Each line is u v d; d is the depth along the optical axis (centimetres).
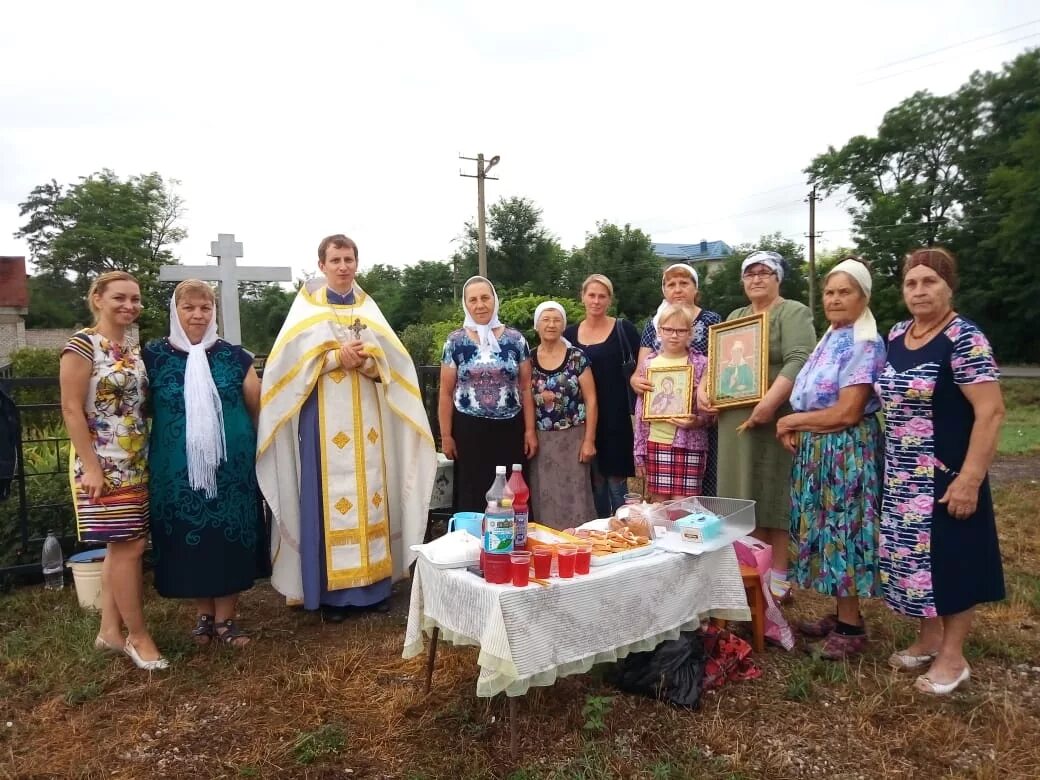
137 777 292
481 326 461
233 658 394
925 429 330
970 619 341
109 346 365
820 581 372
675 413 448
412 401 464
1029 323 3084
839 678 356
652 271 3612
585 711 307
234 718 334
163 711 341
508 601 280
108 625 399
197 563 388
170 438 385
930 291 328
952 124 3638
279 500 431
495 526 293
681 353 463
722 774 285
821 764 294
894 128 3781
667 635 336
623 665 351
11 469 445
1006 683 356
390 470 469
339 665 380
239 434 402
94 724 330
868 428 365
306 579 434
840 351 368
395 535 474
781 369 416
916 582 333
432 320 3544
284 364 425
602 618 309
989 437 316
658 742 307
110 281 366
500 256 3550
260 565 423
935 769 290
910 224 3488
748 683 358
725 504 386
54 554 509
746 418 420
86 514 364
